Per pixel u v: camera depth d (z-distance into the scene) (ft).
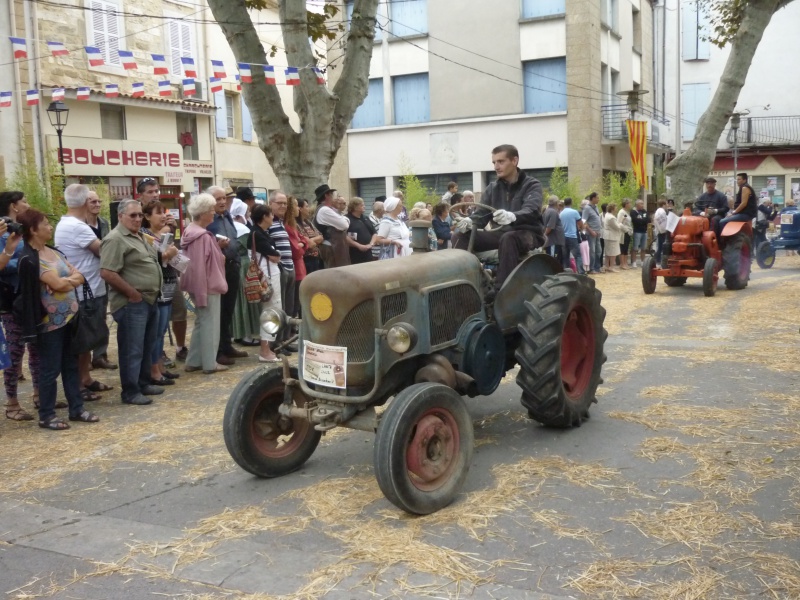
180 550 11.63
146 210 22.57
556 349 15.52
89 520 12.98
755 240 59.11
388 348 13.06
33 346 19.81
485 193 18.29
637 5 96.27
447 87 80.69
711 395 18.90
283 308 27.14
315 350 13.38
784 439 15.39
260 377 14.43
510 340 16.81
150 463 15.81
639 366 22.43
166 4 66.90
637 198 72.28
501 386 20.81
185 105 67.82
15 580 10.89
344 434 17.37
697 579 10.00
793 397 18.43
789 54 104.27
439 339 14.30
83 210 21.56
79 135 58.90
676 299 36.81
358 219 31.96
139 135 65.10
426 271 14.25
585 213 50.67
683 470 13.93
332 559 11.05
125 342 20.43
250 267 24.93
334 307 13.08
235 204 29.50
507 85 78.33
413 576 10.44
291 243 28.07
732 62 53.83
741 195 39.86
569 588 9.96
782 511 12.04
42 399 18.48
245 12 35.68
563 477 13.83
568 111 75.82
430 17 80.28
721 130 55.21
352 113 38.45
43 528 12.69
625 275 49.67
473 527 11.91
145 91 64.49
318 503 13.19
